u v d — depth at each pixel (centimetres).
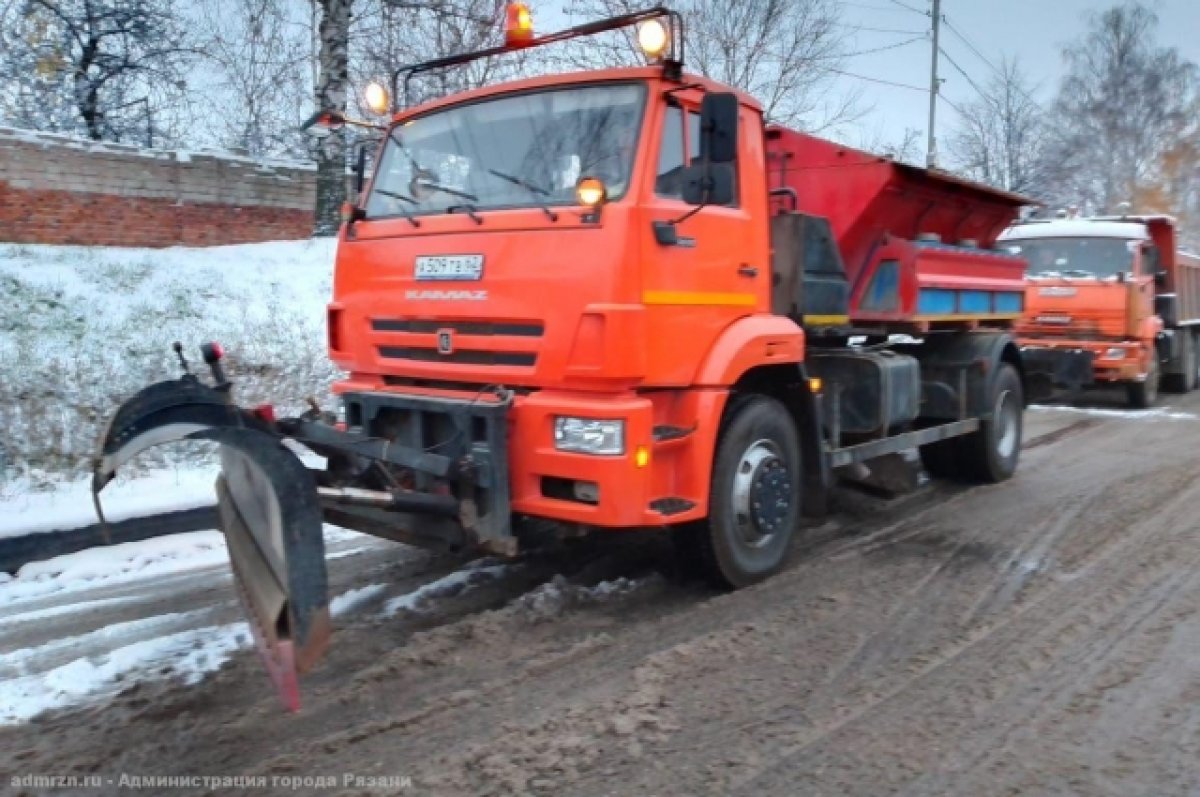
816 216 646
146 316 1028
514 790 357
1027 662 474
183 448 835
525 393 507
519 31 582
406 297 547
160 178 1280
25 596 572
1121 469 943
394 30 1527
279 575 377
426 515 506
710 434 526
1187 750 388
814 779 366
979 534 708
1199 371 1673
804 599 563
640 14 512
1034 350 1323
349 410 587
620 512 479
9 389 812
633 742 393
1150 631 515
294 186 1427
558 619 527
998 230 882
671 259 500
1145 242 1382
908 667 468
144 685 444
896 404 714
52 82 1588
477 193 538
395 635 509
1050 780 365
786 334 580
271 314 1109
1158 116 4009
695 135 532
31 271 1054
